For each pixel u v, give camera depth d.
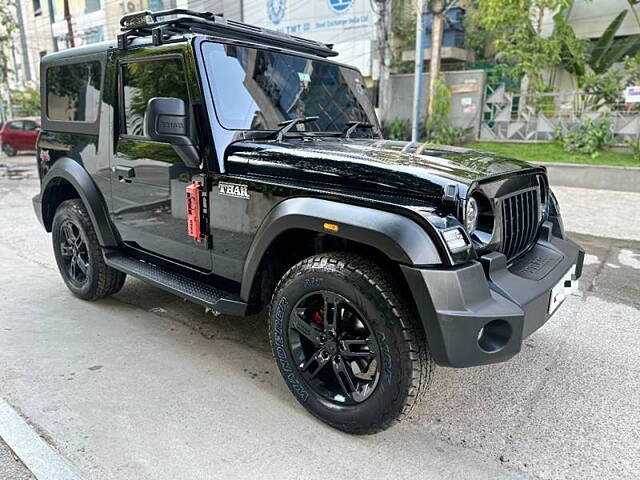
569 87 12.83
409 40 13.81
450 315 1.97
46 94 4.02
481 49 14.33
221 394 2.72
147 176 3.17
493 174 2.32
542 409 2.64
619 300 4.18
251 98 2.91
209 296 2.87
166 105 2.56
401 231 2.01
